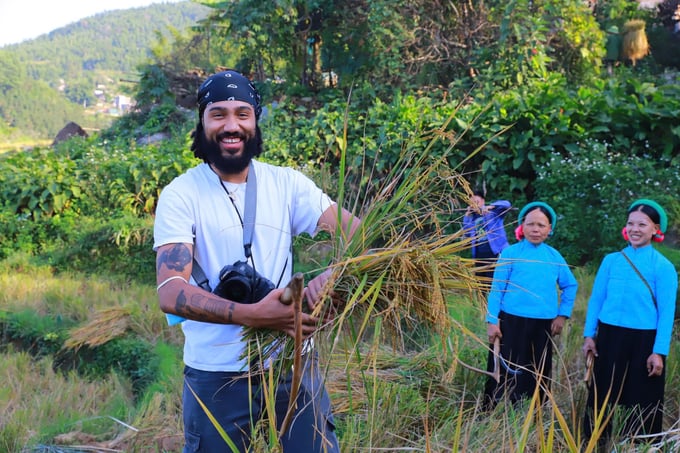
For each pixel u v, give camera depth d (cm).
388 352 499
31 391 625
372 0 1354
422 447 365
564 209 899
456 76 1306
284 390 255
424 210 261
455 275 246
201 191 257
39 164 1323
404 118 1067
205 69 1928
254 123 260
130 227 1092
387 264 238
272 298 230
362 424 408
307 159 1182
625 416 434
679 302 630
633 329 445
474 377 493
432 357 475
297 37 1576
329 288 232
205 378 256
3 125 12975
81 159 1366
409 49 1371
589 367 460
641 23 1540
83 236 1098
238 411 254
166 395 533
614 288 455
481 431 379
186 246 247
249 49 1661
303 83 1586
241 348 252
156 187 1233
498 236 528
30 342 776
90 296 905
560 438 370
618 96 1023
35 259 1130
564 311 502
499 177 1002
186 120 1712
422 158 264
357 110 1264
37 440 489
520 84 1209
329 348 245
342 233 255
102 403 588
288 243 267
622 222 848
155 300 841
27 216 1228
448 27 1341
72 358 730
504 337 496
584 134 980
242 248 257
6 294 916
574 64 1363
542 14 1340
